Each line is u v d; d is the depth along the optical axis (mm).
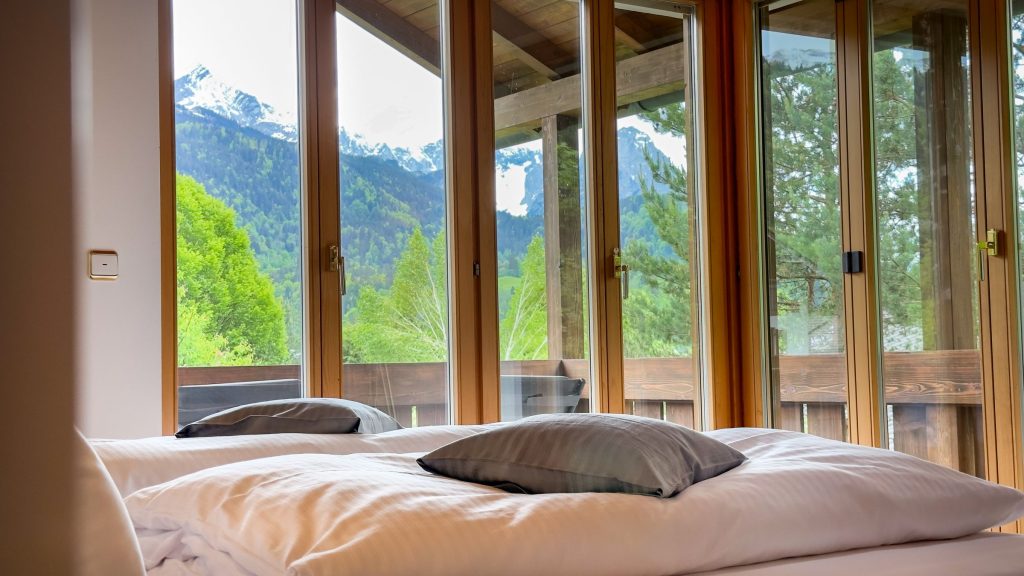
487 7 3703
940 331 3607
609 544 1146
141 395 2756
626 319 4000
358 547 966
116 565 551
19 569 177
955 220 3566
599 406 3891
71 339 178
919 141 3680
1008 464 3377
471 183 3645
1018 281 3391
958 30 3557
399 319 3469
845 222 3881
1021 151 3404
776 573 1260
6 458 174
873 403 3771
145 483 1771
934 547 1458
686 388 4137
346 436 2135
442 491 1192
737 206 4207
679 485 1347
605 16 4000
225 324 3057
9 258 173
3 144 172
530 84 3828
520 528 1093
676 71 4195
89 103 184
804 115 4035
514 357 3734
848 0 3889
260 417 2207
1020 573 1356
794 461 1577
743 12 4184
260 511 1099
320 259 3256
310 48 3250
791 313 4059
